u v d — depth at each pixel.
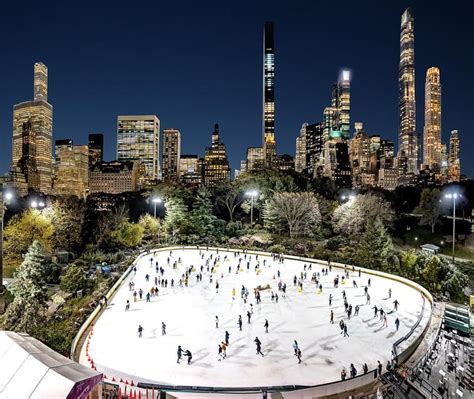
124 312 40.53
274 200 91.12
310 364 29.45
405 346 31.89
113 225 81.00
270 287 50.06
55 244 71.81
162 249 76.94
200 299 45.34
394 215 100.25
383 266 60.19
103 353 30.59
